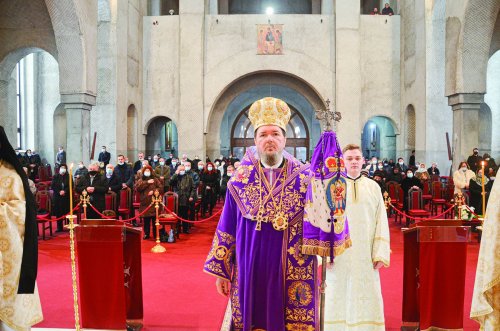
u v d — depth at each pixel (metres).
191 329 4.87
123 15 20.95
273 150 2.57
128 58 21.66
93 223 4.67
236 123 28.03
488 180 10.38
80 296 4.55
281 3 30.03
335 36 22.81
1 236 2.98
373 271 3.97
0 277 2.94
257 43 23.00
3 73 17.94
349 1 22.72
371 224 4.02
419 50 20.77
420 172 16.14
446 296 4.39
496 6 14.88
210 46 23.11
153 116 23.36
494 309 2.73
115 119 20.20
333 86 22.98
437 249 4.39
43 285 6.56
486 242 2.68
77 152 15.72
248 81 24.39
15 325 3.06
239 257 2.59
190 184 11.20
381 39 23.39
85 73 15.68
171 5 27.86
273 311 2.49
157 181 10.18
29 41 17.06
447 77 16.41
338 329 3.89
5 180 3.07
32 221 3.13
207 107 23.00
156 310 5.48
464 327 4.76
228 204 2.72
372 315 3.90
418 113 21.03
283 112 2.64
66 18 15.33
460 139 15.79
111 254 4.51
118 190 11.77
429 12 20.05
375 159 19.58
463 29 15.20
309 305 2.51
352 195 3.99
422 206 11.73
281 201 2.57
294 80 24.39
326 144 2.73
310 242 2.50
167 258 8.41
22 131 22.94
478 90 15.40
